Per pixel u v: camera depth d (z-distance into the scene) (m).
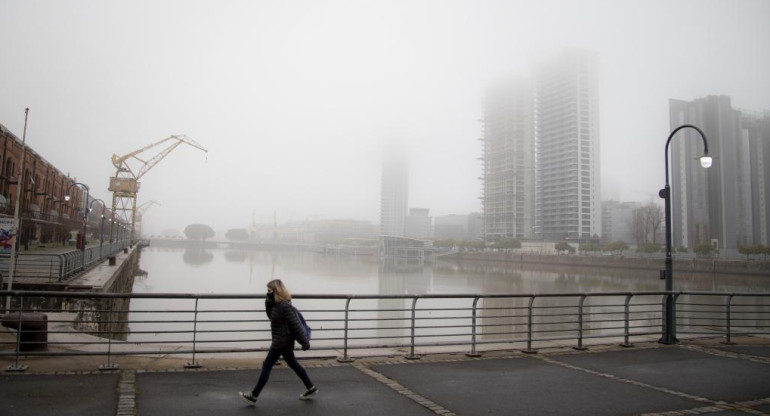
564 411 7.71
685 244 147.62
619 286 77.50
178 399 7.44
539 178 196.88
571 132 182.62
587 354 12.31
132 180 108.00
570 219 180.75
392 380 9.13
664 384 9.59
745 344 14.64
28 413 6.52
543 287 76.00
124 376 8.51
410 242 168.38
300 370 7.66
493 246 170.38
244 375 9.01
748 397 8.84
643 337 17.16
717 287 73.75
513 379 9.54
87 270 33.34
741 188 145.00
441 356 11.38
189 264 111.00
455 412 7.47
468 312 39.66
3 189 50.31
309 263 146.38
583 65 185.75
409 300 47.41
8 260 24.73
